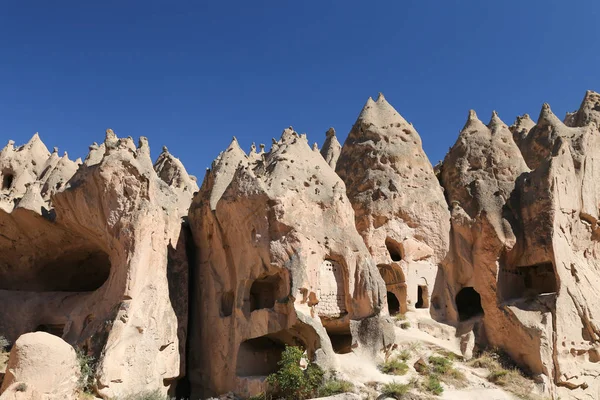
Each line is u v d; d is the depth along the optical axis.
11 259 28.05
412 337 24.84
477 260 27.27
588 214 28.81
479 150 30.58
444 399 20.20
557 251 25.97
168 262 25.31
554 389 23.58
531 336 24.31
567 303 25.27
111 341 21.28
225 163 27.80
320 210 24.53
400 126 30.64
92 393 20.00
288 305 21.91
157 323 22.91
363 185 28.80
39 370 17.81
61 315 26.09
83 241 27.61
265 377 21.61
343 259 23.78
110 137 25.75
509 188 28.80
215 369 23.97
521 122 38.88
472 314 28.20
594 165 30.39
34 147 37.25
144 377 21.62
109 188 24.08
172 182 33.28
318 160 27.27
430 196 28.78
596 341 25.38
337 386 19.75
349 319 23.23
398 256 28.14
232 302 24.81
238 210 24.00
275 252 22.66
